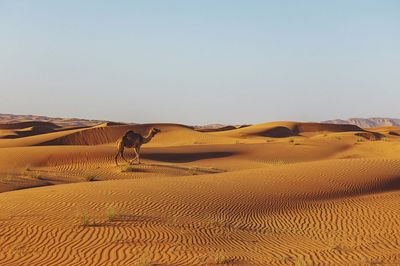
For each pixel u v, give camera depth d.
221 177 24.53
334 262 12.05
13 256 11.33
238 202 19.33
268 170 26.77
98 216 15.23
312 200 20.70
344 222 17.22
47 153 37.94
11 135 79.69
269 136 88.12
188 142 70.00
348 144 55.56
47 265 10.80
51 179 28.81
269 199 20.20
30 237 12.81
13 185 25.14
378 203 19.88
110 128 74.75
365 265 11.79
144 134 76.44
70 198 17.77
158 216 15.99
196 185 21.78
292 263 11.75
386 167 26.73
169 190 20.22
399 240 14.78
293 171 25.95
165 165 35.50
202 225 15.39
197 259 11.55
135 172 32.19
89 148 40.59
